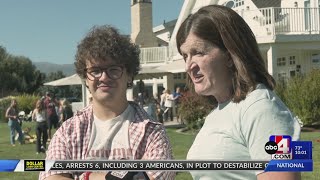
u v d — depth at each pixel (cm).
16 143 1967
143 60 3084
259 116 212
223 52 237
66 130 288
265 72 235
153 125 288
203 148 241
